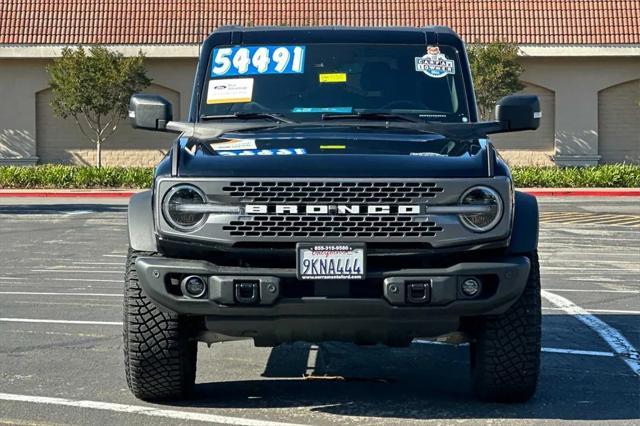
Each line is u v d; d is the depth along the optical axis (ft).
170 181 21.58
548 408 24.11
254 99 27.27
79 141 137.59
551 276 48.32
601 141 137.08
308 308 21.30
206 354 30.76
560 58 135.03
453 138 24.73
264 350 31.37
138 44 130.82
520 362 22.98
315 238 21.29
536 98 26.17
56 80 127.95
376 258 21.53
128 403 24.44
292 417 23.26
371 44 27.96
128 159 137.49
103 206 93.66
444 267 21.71
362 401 24.86
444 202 21.43
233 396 25.34
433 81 27.58
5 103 136.56
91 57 126.00
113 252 58.65
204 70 27.91
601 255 56.90
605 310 38.40
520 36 131.95
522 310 22.71
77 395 25.25
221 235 21.36
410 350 31.37
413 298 21.18
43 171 116.16
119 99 128.16
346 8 133.69
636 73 135.33
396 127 25.81
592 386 26.53
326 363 29.53
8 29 132.16
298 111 26.96
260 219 21.31
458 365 29.25
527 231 22.38
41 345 31.63
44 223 77.20
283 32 28.19
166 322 22.74
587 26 132.87
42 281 46.50
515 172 115.03
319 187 21.31
